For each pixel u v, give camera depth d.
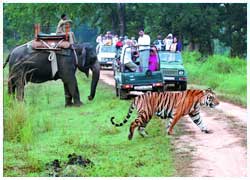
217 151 12.49
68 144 13.76
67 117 18.08
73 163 11.75
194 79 30.19
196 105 14.41
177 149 12.73
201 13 45.53
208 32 46.50
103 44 36.31
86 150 13.16
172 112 14.30
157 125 15.42
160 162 11.74
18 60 20.94
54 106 21.00
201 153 12.34
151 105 14.26
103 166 11.59
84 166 11.60
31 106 18.83
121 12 48.06
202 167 11.30
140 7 49.62
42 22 52.66
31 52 21.11
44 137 14.72
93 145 13.52
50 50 21.09
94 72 22.23
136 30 51.12
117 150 13.07
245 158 11.91
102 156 12.56
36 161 11.78
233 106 19.48
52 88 26.95
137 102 14.34
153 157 12.14
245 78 25.94
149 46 21.30
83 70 22.33
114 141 14.05
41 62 21.06
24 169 11.53
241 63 32.12
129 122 16.41
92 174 11.09
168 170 11.12
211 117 16.78
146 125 14.40
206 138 13.82
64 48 21.17
